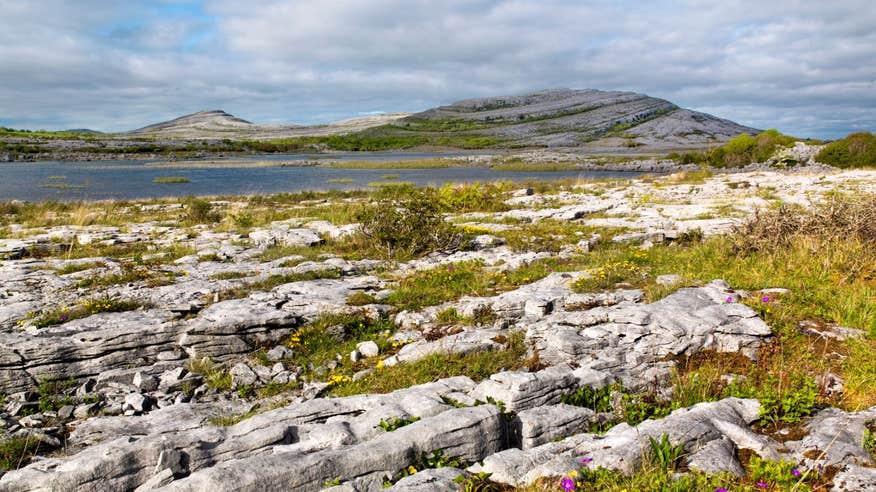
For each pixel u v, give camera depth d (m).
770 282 9.97
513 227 19.36
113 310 9.38
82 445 6.34
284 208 27.52
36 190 41.19
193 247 15.79
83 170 62.81
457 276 11.88
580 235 17.09
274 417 5.55
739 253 12.34
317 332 9.03
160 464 4.63
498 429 5.14
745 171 50.25
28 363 7.62
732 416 5.44
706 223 17.86
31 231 19.00
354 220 20.38
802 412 5.64
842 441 4.80
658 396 6.51
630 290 9.85
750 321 7.71
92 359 7.99
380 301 10.30
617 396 6.30
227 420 6.79
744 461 4.79
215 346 8.45
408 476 4.36
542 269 12.59
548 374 6.18
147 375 7.91
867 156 45.41
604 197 28.94
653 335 7.59
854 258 10.77
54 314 8.89
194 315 9.08
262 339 8.80
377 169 67.94
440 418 5.02
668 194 29.42
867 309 8.30
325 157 99.12
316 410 5.67
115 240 17.19
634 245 15.97
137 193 39.62
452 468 4.49
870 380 6.27
